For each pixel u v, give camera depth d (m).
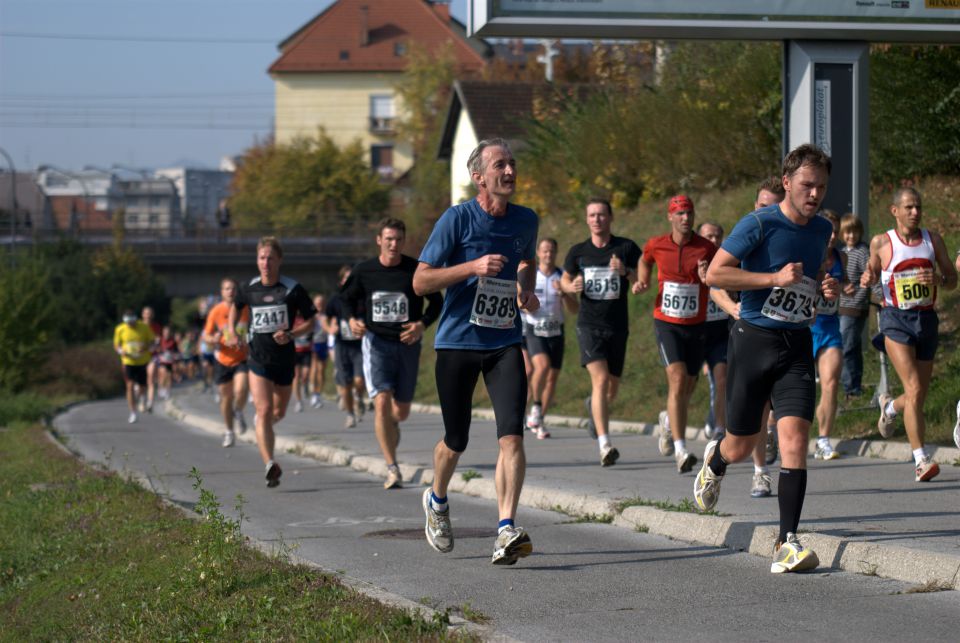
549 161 55.69
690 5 26.47
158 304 131.62
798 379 12.59
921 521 14.32
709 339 20.33
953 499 16.41
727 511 15.46
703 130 44.62
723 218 42.38
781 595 11.37
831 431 23.91
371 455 25.80
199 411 47.28
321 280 131.12
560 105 61.22
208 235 134.62
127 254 131.50
